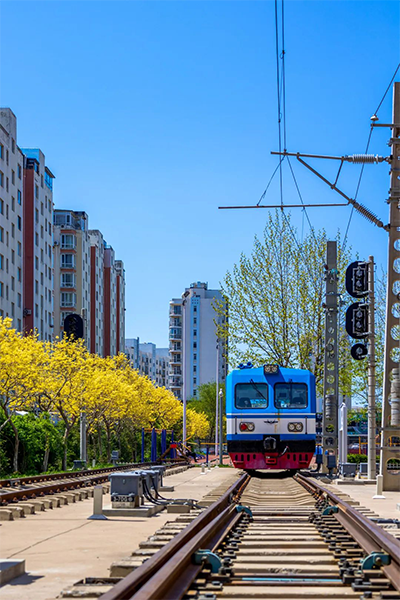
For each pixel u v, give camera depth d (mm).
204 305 179125
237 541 10383
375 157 22047
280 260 46375
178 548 8641
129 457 77062
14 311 75625
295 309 45812
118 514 15961
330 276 31953
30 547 11219
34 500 19250
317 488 19328
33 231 82625
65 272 109438
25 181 82812
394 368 22188
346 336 47969
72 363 45562
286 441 28734
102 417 60719
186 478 33375
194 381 177500
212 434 139875
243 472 34344
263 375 29219
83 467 43062
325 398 31516
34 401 45969
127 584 6258
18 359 38438
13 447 40188
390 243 22375
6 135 73125
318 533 11352
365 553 9094
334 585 7566
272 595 6953
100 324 123312
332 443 31609
